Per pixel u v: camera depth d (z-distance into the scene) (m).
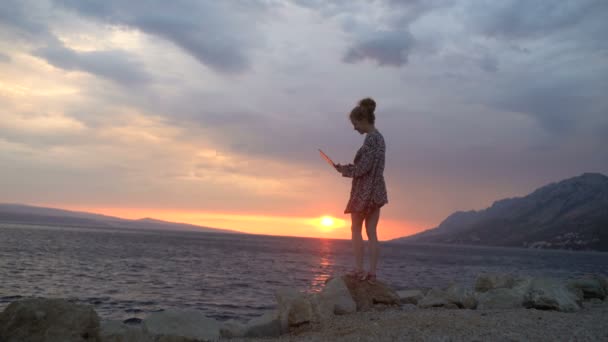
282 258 60.38
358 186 6.16
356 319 5.41
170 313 6.60
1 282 21.62
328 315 5.66
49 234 106.25
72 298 17.92
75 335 3.95
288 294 6.20
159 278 26.94
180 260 45.09
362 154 6.01
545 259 109.12
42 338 3.85
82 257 42.28
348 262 57.62
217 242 121.94
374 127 6.20
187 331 6.06
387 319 5.09
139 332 4.64
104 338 4.20
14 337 3.82
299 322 5.63
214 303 17.55
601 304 7.16
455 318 4.80
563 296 6.08
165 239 119.88
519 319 4.69
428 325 4.50
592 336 3.86
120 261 39.66
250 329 5.51
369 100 6.16
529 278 8.10
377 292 6.33
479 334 4.00
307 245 152.00
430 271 43.41
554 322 4.51
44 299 4.13
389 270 42.59
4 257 36.66
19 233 99.81
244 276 30.62
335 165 6.22
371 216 6.39
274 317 5.87
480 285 8.66
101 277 26.16
